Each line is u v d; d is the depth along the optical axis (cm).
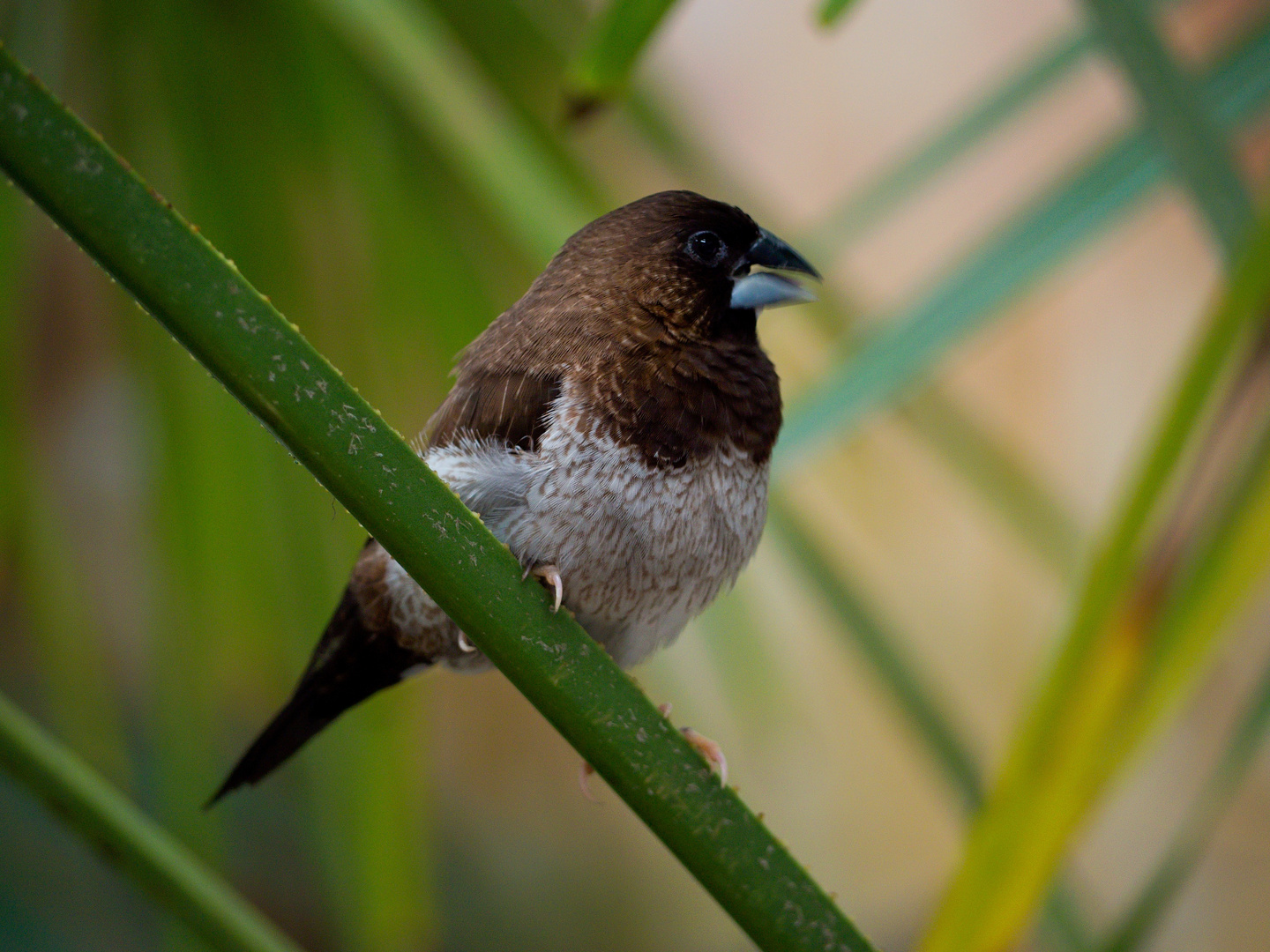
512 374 192
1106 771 188
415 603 193
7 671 208
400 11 195
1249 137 205
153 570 198
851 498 239
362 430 186
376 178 198
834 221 198
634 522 192
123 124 197
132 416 198
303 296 198
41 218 198
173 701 198
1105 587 188
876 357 193
